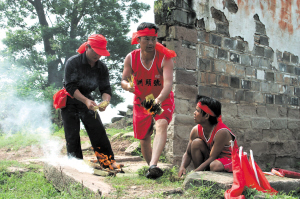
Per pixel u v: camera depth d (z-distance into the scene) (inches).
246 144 271.4
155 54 154.0
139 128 161.9
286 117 312.2
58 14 903.1
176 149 220.4
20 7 964.6
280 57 312.2
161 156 224.5
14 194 131.6
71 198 118.5
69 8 876.6
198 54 241.8
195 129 168.2
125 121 434.3
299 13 336.5
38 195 129.8
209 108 152.6
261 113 288.2
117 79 925.2
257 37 291.7
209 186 124.0
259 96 288.4
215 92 251.4
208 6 251.0
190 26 236.8
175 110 222.5
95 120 157.5
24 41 885.2
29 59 840.9
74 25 880.3
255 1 291.9
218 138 152.3
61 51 805.9
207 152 163.5
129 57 158.6
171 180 144.8
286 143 307.9
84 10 882.1
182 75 228.5
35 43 906.1
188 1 236.2
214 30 254.5
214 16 255.8
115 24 856.9
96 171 149.3
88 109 156.8
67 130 159.0
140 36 147.4
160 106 140.4
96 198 112.1
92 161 164.6
